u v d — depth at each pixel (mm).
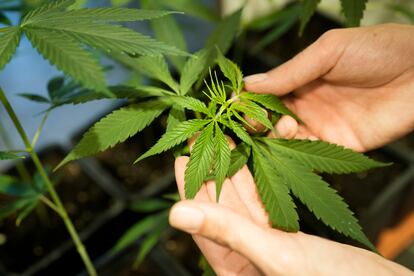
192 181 301
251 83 426
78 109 646
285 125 398
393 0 676
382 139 477
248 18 700
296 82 431
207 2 658
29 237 553
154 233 479
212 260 361
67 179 594
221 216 305
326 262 319
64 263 538
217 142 310
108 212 555
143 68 390
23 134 362
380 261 334
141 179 607
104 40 282
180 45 441
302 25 399
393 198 576
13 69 629
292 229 318
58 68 258
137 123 333
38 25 287
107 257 532
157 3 457
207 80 569
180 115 344
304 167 340
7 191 438
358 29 424
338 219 324
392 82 455
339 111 485
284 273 314
